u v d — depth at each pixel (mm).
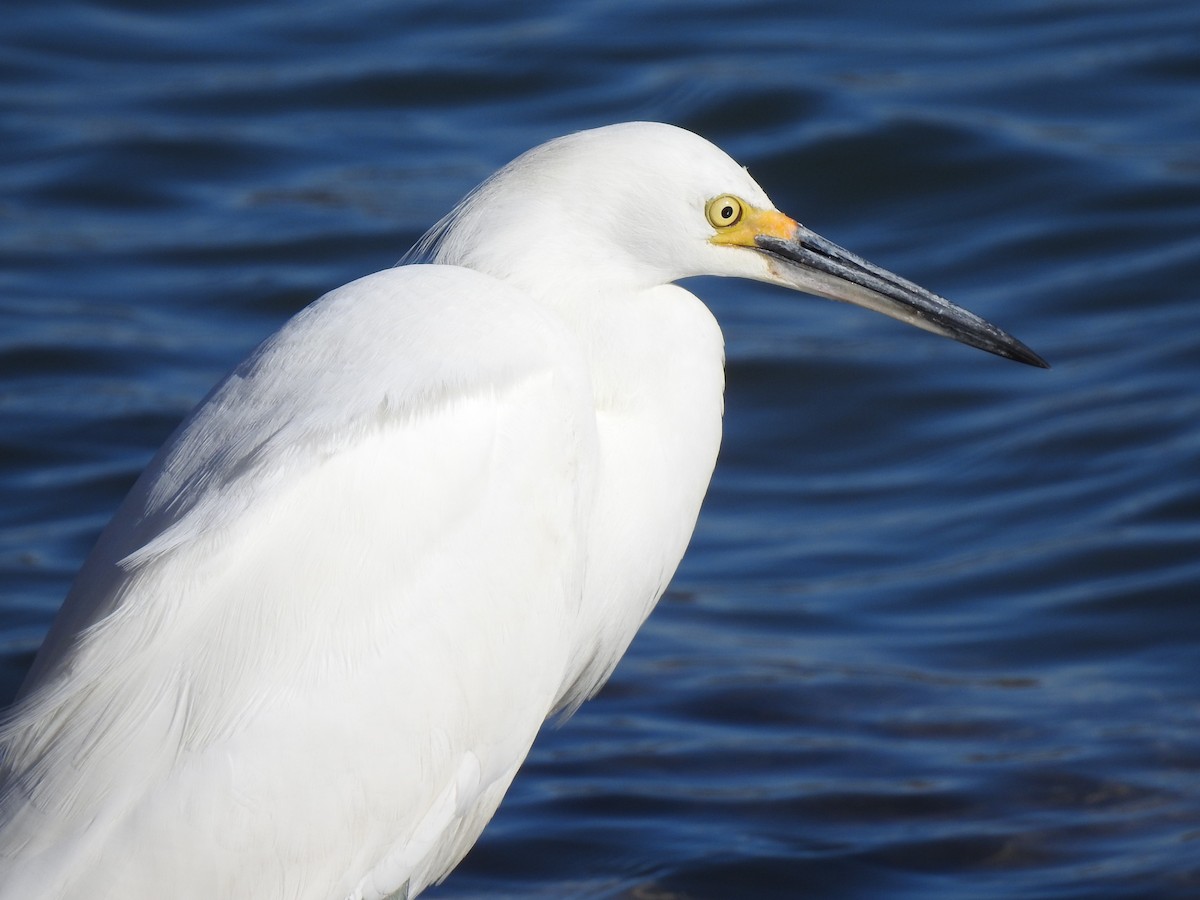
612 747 10945
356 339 6883
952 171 17812
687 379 7871
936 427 14664
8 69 20500
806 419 14883
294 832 6375
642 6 21516
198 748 6258
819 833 10086
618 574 7840
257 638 6375
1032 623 12125
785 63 19766
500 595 6820
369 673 6500
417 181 18078
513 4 21734
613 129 7723
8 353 15367
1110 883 9570
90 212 17906
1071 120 18500
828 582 12750
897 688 11477
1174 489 13289
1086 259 16547
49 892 6043
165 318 16203
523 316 7109
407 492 6602
